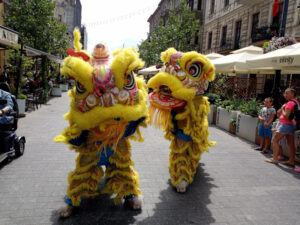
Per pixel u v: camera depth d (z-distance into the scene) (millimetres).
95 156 3242
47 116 10352
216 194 4086
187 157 4238
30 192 3840
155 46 28062
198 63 4020
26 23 18594
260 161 5848
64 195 3785
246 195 4102
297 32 14602
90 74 2844
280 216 3512
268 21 17547
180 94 3857
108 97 2844
